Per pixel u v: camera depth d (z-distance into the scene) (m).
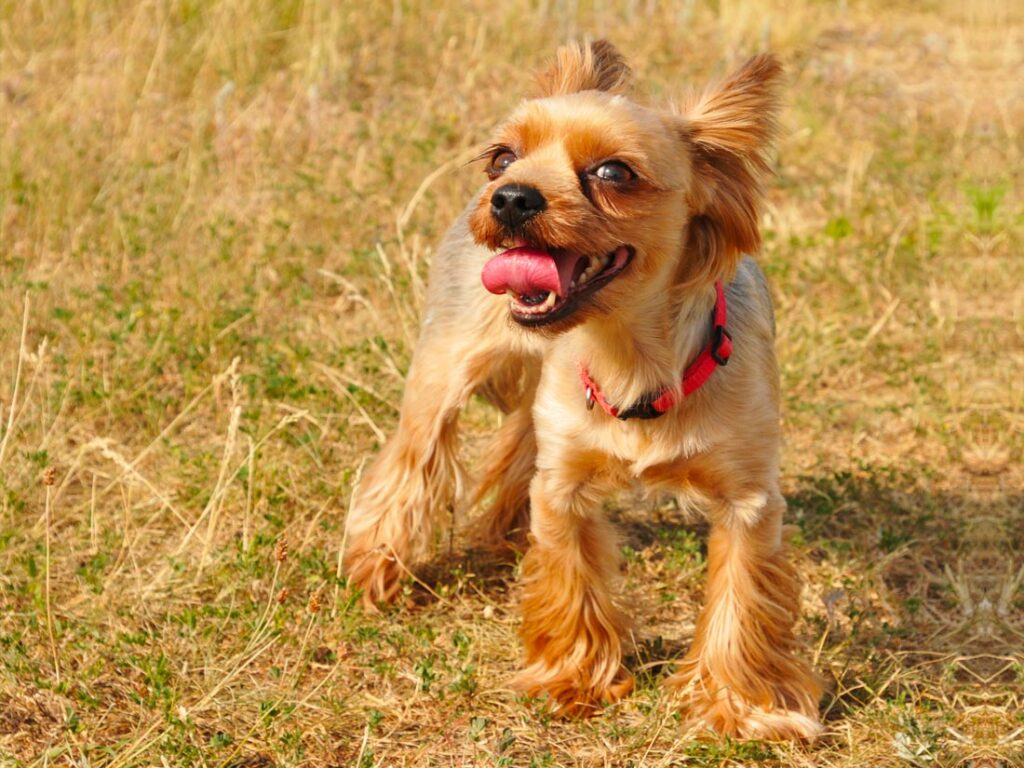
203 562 0.98
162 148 1.59
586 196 0.83
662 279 0.85
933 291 1.34
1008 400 1.22
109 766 0.84
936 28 2.36
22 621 0.95
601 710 0.90
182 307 1.28
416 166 1.56
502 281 0.83
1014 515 1.08
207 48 1.84
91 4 1.93
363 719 0.89
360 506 1.02
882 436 1.19
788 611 0.90
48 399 1.15
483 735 0.88
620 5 2.20
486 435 1.19
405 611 0.99
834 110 1.86
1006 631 0.97
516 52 1.94
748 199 0.87
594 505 0.92
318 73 1.77
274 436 1.12
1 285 1.29
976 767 0.85
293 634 0.95
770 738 0.87
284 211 1.45
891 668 0.93
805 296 1.34
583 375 0.88
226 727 0.88
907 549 1.04
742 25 2.11
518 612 0.99
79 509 1.06
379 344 1.20
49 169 1.48
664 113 0.87
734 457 0.87
